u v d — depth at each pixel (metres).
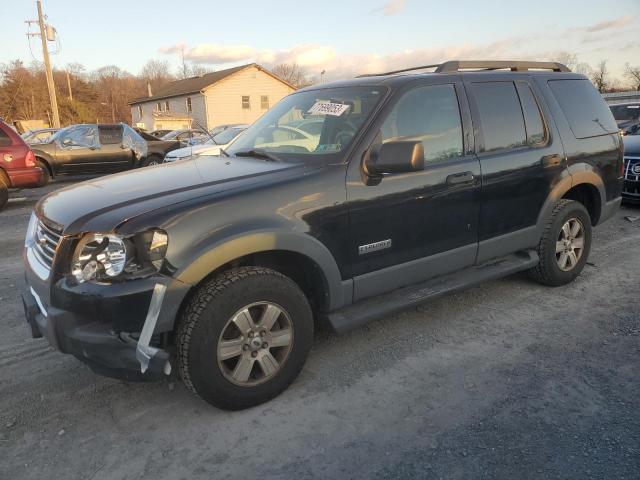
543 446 2.57
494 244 3.98
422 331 3.88
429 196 3.47
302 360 3.09
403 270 3.46
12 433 2.78
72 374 3.38
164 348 2.75
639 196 7.62
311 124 3.60
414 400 3.00
